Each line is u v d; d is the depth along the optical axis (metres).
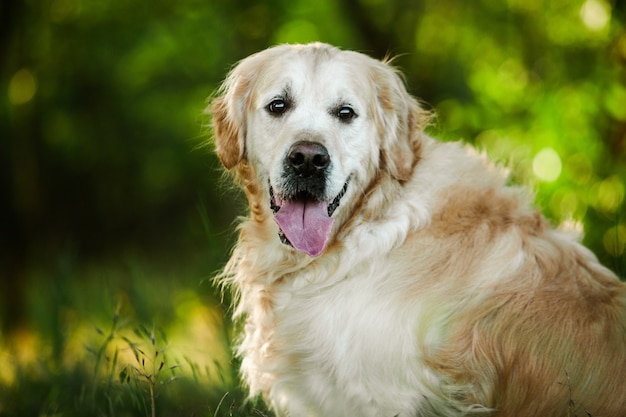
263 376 4.44
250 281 4.58
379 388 4.03
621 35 9.23
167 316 8.73
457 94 12.15
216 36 14.26
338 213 4.34
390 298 4.09
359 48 12.68
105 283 7.77
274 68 4.53
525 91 10.78
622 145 9.22
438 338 4.02
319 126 4.31
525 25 10.92
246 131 4.69
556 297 4.02
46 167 18.00
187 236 17.12
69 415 5.38
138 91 16.62
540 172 9.15
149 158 17.36
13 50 13.55
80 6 15.20
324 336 4.15
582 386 3.88
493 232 4.22
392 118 4.53
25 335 11.06
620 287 4.12
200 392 5.62
